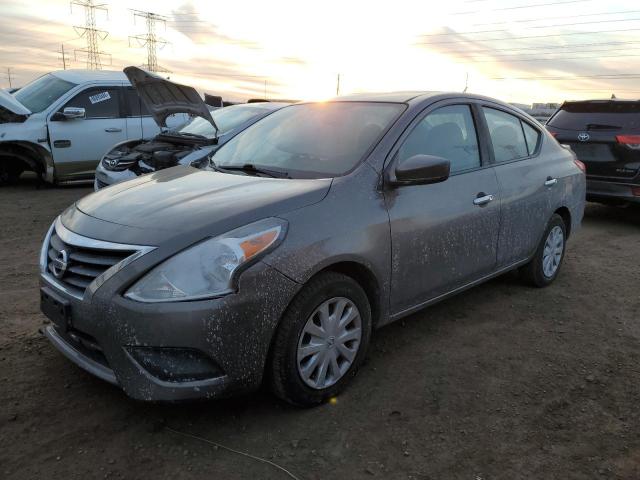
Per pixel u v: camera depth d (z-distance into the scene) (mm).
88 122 9320
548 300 4652
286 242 2650
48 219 7262
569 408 3021
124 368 2500
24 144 8820
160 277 2449
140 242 2559
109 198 3146
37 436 2629
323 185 3006
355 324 3047
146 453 2543
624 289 5008
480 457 2590
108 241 2631
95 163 9484
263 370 2648
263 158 3691
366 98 3963
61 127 9070
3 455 2484
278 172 3387
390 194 3215
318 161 3395
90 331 2572
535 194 4430
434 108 3721
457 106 3939
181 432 2703
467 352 3652
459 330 3998
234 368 2529
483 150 4023
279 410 2912
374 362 3477
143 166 6773
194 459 2512
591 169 7645
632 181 7324
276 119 4238
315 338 2842
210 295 2438
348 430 2760
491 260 4062
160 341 2420
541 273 4820
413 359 3533
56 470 2408
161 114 7320
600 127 7590
